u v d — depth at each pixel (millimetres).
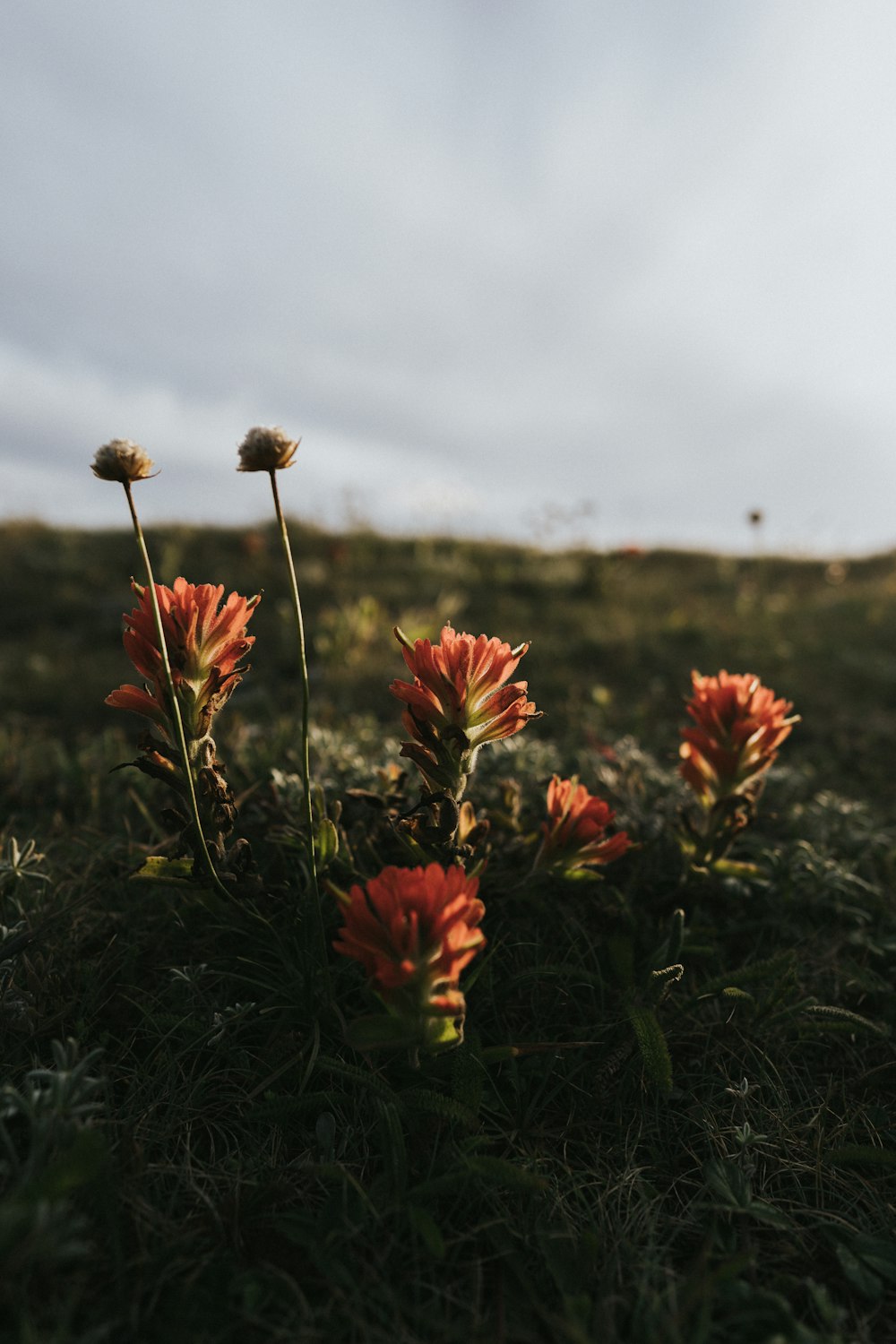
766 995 1959
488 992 1785
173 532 10516
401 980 1196
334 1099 1496
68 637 6605
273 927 1847
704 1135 1601
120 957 1904
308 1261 1280
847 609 8336
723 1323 1200
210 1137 1520
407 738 3297
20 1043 1599
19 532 11055
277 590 8070
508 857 2059
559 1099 1683
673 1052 1836
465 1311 1227
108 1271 1217
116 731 3863
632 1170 1494
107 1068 1599
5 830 2607
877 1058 1899
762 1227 1438
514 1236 1350
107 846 2332
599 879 1859
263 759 2787
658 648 6137
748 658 6020
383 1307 1206
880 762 4020
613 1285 1268
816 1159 1562
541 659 5727
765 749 1997
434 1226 1258
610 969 2000
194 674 1577
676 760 3633
